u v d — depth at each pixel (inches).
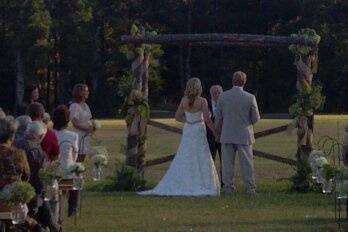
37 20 2935.5
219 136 832.9
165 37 888.3
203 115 824.3
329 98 3056.1
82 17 3029.0
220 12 3211.1
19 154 489.4
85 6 3031.5
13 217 473.7
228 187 829.2
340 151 834.2
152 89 2783.0
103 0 3097.9
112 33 3107.8
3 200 469.7
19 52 2972.4
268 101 3048.7
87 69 3036.4
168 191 820.0
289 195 820.6
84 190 862.5
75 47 3038.9
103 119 2694.4
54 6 3021.7
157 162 908.0
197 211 709.3
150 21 3159.5
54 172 536.4
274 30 3218.5
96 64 3051.2
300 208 727.7
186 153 821.9
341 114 2898.6
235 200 776.9
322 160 709.9
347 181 605.3
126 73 916.0
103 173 1013.2
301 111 871.1
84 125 767.7
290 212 703.1
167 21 3164.4
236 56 3058.6
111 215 689.0
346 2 3095.5
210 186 819.4
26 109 665.0
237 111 820.6
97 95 3002.0
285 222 649.0
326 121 2241.6
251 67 3065.9
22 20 2957.7
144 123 890.7
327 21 3097.9
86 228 626.5
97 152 784.3
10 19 2979.8
